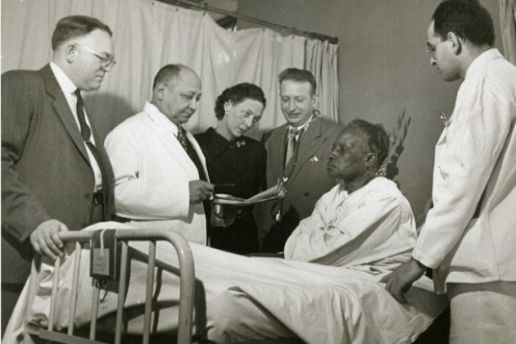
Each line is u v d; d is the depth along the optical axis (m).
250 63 3.11
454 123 1.64
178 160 2.37
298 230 2.32
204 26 3.01
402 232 2.15
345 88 3.23
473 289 1.61
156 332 1.49
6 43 2.43
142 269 1.54
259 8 3.71
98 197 2.14
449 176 1.59
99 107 2.67
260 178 2.91
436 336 2.14
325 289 1.64
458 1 1.77
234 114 2.84
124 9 2.77
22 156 1.98
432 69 2.79
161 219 2.29
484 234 1.60
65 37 2.14
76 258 1.66
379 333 1.76
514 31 2.25
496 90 1.61
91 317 1.61
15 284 1.96
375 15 3.12
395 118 2.93
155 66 2.83
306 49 3.24
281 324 1.51
